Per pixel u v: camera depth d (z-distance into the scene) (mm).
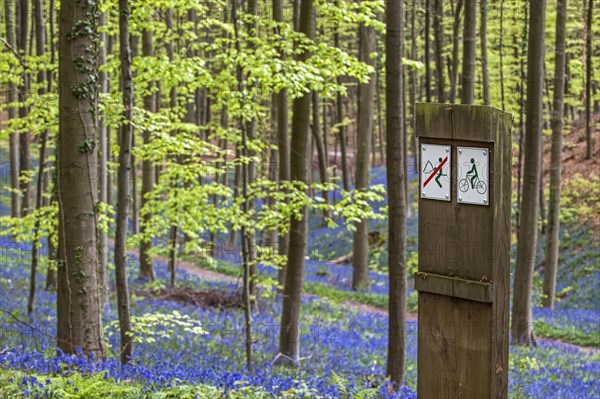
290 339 14203
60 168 8750
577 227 34875
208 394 6859
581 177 38625
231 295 23641
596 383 14961
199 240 17062
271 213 13273
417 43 36562
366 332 20516
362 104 27562
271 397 7398
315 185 13406
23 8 19641
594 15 35250
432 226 4086
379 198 13398
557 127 25172
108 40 24438
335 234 41344
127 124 10172
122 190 10227
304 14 13445
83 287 8844
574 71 40312
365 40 27219
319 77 11430
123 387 6918
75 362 7723
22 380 6512
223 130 13875
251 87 13219
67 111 8625
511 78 34594
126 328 10391
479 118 3846
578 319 24812
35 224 16281
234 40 11992
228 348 14898
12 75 14398
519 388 13016
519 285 19844
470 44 17031
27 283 22469
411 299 27656
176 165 14773
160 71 11477
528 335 19906
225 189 15539
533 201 19406
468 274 3990
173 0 11914
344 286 30469
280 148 19953
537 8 18250
